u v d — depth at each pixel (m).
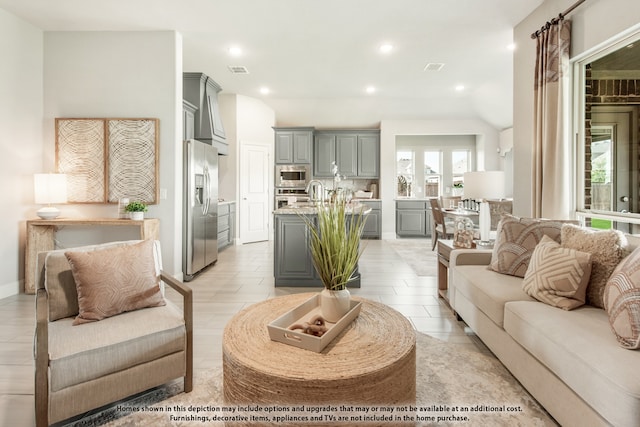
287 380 1.16
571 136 2.92
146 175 3.78
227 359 1.33
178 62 3.85
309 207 3.85
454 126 7.54
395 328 1.53
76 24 3.62
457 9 3.36
